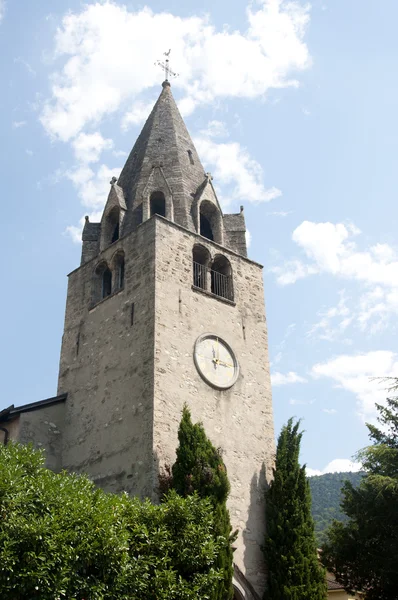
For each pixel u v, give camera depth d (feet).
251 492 100.42
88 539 60.18
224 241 123.54
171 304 104.99
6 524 56.65
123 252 115.85
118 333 107.65
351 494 101.24
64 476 69.72
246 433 104.99
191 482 83.71
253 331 116.67
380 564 94.02
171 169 127.03
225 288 118.21
